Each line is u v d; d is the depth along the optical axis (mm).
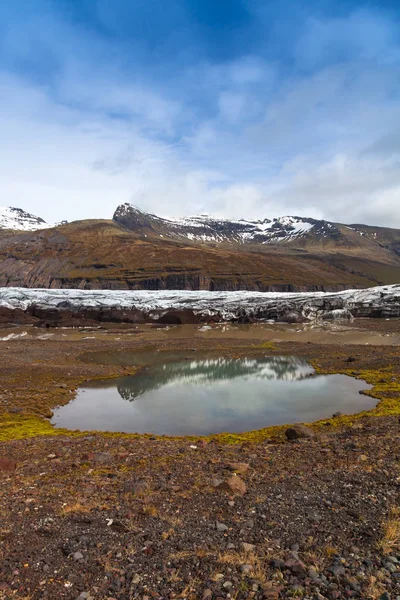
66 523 9867
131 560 8117
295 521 9656
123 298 115750
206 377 39375
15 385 35094
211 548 8523
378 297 110688
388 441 16781
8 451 18438
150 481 13180
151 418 26266
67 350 56031
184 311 101500
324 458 15117
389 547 8188
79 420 26031
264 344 61000
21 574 7656
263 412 27297
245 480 12938
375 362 42500
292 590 7027
